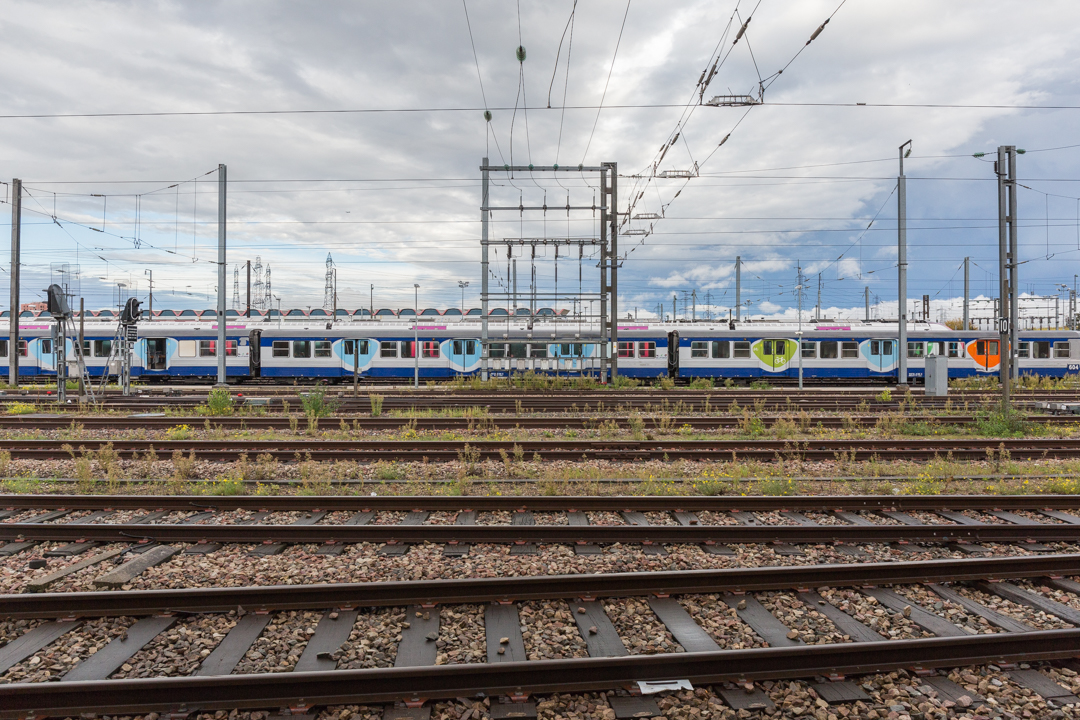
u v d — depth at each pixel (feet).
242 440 41.96
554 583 16.84
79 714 11.98
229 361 103.24
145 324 104.27
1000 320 51.11
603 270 87.30
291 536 21.90
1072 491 29.43
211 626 15.34
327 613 16.01
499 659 14.01
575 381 87.04
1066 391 84.28
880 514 26.16
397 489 29.63
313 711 12.30
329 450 38.01
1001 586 17.99
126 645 14.48
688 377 103.30
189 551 20.97
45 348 105.19
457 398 70.08
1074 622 16.07
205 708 12.19
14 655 14.02
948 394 77.20
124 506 26.08
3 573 19.04
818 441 40.91
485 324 84.07
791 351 103.71
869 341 104.42
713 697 12.70
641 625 15.65
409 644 14.56
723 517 25.59
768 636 15.14
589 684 12.83
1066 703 12.64
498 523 24.75
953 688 13.12
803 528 22.29
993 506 26.68
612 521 25.00
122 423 49.73
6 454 33.73
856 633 15.40
